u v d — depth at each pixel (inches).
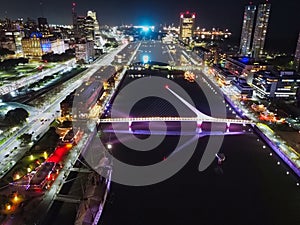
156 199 4793.3
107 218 4303.6
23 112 6889.8
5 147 5816.9
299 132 7224.4
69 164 5265.8
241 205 4722.0
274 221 4379.9
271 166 5915.4
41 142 5964.6
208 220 4360.2
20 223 3799.2
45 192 4443.9
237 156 6284.5
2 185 4530.0
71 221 3993.6
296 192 5088.6
